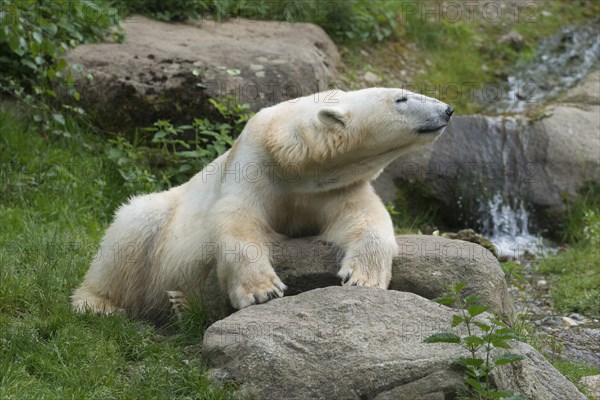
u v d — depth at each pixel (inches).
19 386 316.2
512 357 290.2
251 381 311.0
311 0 840.3
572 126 745.0
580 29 995.3
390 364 300.8
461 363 290.8
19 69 641.6
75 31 672.4
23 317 393.7
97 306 415.8
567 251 647.8
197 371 325.4
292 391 305.0
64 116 631.8
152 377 328.5
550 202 701.3
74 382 322.7
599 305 521.0
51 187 573.0
